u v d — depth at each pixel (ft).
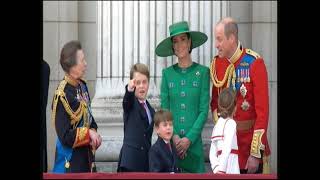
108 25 117.39
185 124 91.76
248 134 86.43
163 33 117.19
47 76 83.41
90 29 121.08
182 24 92.63
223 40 86.69
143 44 116.98
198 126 90.94
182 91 92.32
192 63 93.56
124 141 84.64
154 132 108.06
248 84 86.33
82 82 81.92
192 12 117.29
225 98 81.15
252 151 84.28
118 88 116.16
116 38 117.29
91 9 121.60
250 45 120.37
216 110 90.02
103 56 117.39
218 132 80.89
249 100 86.33
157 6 117.19
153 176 61.67
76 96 79.30
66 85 79.20
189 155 91.20
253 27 120.06
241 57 87.04
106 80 116.98
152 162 82.94
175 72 93.35
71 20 119.14
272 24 119.44
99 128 114.11
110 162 112.98
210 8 117.60
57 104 78.43
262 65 86.17
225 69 88.22
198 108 92.38
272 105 118.42
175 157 85.35
